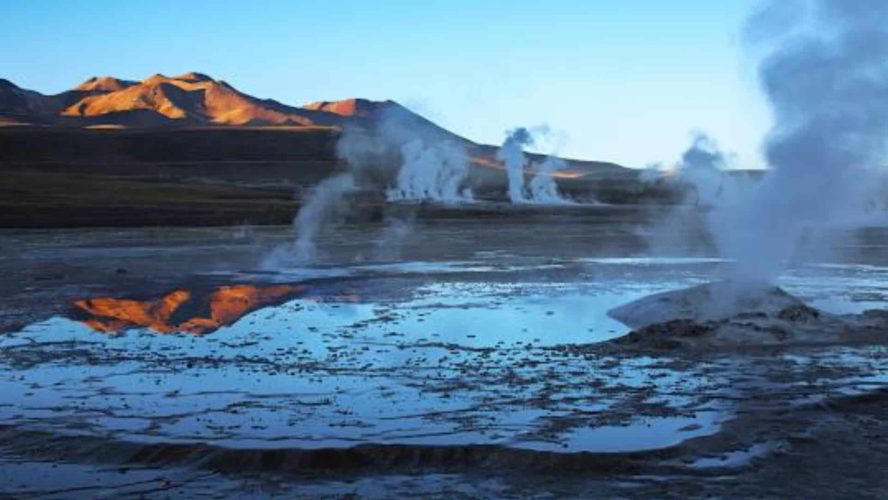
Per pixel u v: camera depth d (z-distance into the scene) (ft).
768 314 62.44
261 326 66.39
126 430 37.65
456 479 32.48
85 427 38.11
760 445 35.40
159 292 88.38
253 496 30.94
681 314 64.08
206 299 82.79
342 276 102.58
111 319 70.59
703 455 34.42
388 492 31.19
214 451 34.60
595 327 64.64
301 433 36.88
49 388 45.55
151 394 44.04
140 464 34.47
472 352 55.01
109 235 184.34
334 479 32.71
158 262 123.65
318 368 50.16
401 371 49.19
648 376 47.52
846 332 59.52
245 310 75.31
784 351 54.13
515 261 122.62
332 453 34.22
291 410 40.73
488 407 41.01
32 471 33.68
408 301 80.28
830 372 47.98
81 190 298.15
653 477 32.24
